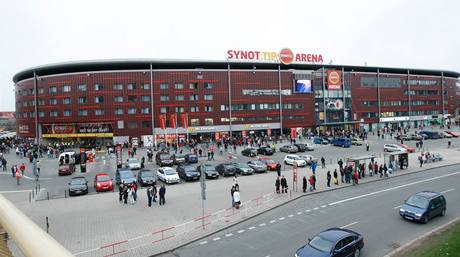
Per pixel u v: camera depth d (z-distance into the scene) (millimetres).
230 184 33656
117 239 18656
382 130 91250
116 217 22844
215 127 80125
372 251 16188
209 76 80062
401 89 103312
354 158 35750
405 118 103750
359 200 26156
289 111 86250
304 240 17922
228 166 39250
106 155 59750
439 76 112062
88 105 76312
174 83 77938
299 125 87062
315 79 89188
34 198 29734
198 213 23375
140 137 76250
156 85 77062
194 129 78688
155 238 18688
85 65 76000
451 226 18953
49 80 78875
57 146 65625
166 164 45688
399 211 21219
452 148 60781
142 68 77625
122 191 27422
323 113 89875
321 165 45062
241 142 69625
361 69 96750
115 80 76062
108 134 76000
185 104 78438
